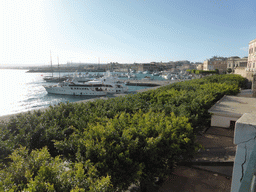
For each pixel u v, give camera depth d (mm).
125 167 3584
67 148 3977
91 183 2807
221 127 8320
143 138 4395
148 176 4012
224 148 6141
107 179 2744
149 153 3967
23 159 3312
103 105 8609
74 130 5453
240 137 2471
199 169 5141
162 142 4273
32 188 2422
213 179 4668
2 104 44469
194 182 4570
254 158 1456
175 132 4707
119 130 4812
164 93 11062
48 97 51125
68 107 7664
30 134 5113
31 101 47281
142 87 69062
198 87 14758
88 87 50094
